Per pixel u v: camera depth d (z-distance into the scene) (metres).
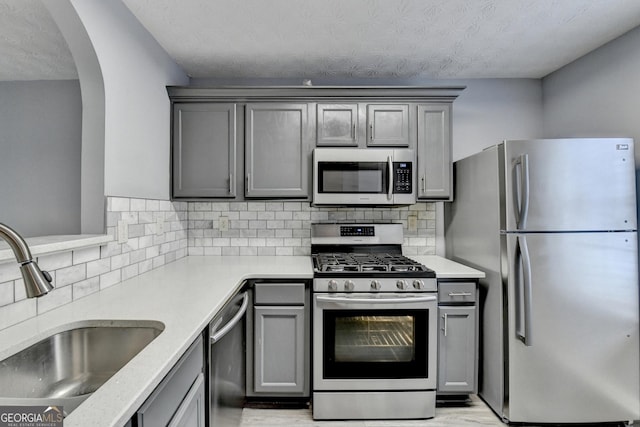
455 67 2.52
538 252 1.85
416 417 1.97
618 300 1.84
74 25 1.40
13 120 2.36
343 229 2.61
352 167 2.30
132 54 1.80
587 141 1.83
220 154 2.36
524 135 2.75
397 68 2.53
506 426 1.91
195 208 2.67
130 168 1.80
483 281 2.09
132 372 0.78
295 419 1.98
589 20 1.91
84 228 1.56
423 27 1.96
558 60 2.42
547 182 1.83
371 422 1.96
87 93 1.56
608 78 2.18
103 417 0.62
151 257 2.05
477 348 2.04
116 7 1.65
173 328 1.05
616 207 1.83
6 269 1.04
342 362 1.98
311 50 2.23
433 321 1.98
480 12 1.82
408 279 1.97
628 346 1.85
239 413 1.81
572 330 1.85
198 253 2.68
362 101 2.39
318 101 2.38
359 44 2.15
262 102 2.37
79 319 1.13
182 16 1.83
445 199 2.40
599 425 1.92
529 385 1.86
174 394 0.93
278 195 2.37
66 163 2.33
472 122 2.76
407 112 2.39
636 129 2.02
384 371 1.98
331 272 1.98
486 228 2.05
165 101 2.25
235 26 1.93
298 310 2.01
